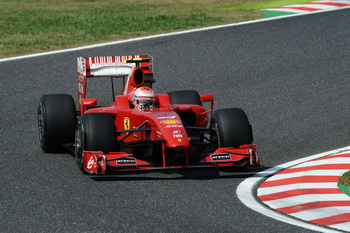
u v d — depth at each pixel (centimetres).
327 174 3106
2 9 8994
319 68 5694
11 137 3884
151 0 10019
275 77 5438
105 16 8331
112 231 2314
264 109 4588
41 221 2431
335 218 2464
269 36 6838
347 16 7675
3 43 6731
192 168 3120
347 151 3569
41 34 7206
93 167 2884
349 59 5950
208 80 5366
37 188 2881
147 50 6331
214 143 3262
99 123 3002
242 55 6128
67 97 3525
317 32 6950
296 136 3959
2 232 2322
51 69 5678
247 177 3102
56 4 9638
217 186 2927
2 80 5322
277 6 8719
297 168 3253
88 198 2720
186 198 2728
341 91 5028
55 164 3300
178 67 5747
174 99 3591
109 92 5066
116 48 6419
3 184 2950
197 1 9800
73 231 2319
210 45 6512
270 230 2327
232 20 7819
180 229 2334
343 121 4278
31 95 4916
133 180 3008
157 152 3152
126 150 3334
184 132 2939
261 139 3906
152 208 2581
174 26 7506
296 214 2525
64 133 3450
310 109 4575
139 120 3156
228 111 3183
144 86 3591
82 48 6444
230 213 2525
